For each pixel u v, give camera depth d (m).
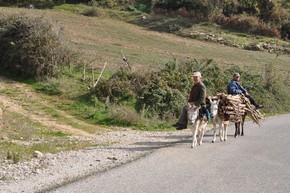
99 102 23.88
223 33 53.12
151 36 48.97
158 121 21.98
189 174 11.15
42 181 10.81
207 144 15.35
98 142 16.52
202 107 14.80
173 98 23.75
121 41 44.44
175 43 46.94
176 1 59.78
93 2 61.19
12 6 57.50
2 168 12.02
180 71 26.66
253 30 55.50
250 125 21.16
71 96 24.91
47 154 13.88
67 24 49.03
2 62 29.64
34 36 28.67
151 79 24.98
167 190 9.82
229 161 12.62
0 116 19.03
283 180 10.73
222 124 16.20
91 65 29.75
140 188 9.98
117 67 30.39
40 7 58.09
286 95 31.88
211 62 30.97
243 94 18.06
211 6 57.44
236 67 31.23
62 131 19.03
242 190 9.87
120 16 56.19
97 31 47.72
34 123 20.08
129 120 21.47
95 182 10.48
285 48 50.62
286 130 19.56
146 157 13.05
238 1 60.88
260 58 43.91
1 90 25.53
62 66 28.62
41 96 25.28
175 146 14.82
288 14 60.91
